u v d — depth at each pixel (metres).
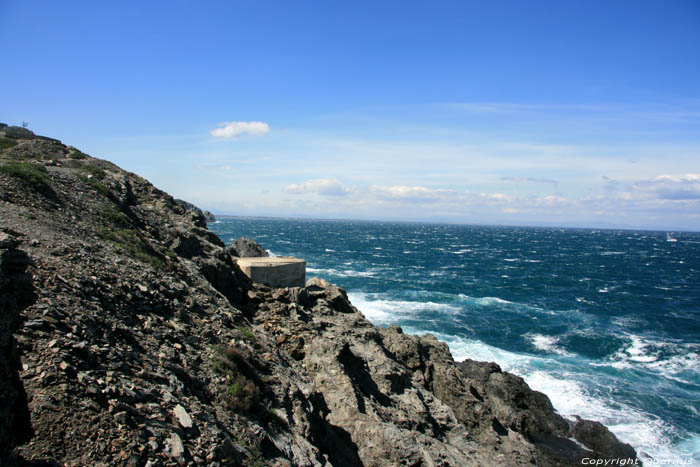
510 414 20.17
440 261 96.94
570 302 55.66
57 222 14.08
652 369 31.39
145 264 14.36
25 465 5.48
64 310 8.62
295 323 18.08
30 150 26.25
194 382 9.36
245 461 7.98
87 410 6.62
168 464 6.61
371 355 18.19
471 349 34.00
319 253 103.44
